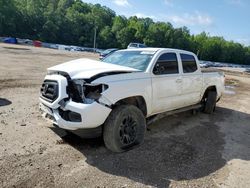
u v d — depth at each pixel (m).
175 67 6.02
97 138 5.10
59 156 4.30
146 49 5.96
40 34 83.88
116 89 4.46
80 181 3.67
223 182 3.98
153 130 5.96
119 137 4.53
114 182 3.72
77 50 55.09
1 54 21.09
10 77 10.95
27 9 85.31
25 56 22.27
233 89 15.31
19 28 80.25
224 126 6.82
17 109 6.53
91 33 94.94
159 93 5.43
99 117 4.29
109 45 96.38
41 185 3.49
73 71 4.48
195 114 7.69
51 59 22.41
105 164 4.18
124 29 97.56
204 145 5.36
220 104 9.86
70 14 96.31
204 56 120.31
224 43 127.25
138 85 4.87
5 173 3.68
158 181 3.84
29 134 5.02
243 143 5.71
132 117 4.71
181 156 4.72
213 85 7.62
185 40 114.06
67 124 4.28
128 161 4.34
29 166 3.91
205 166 4.43
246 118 7.96
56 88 4.44
